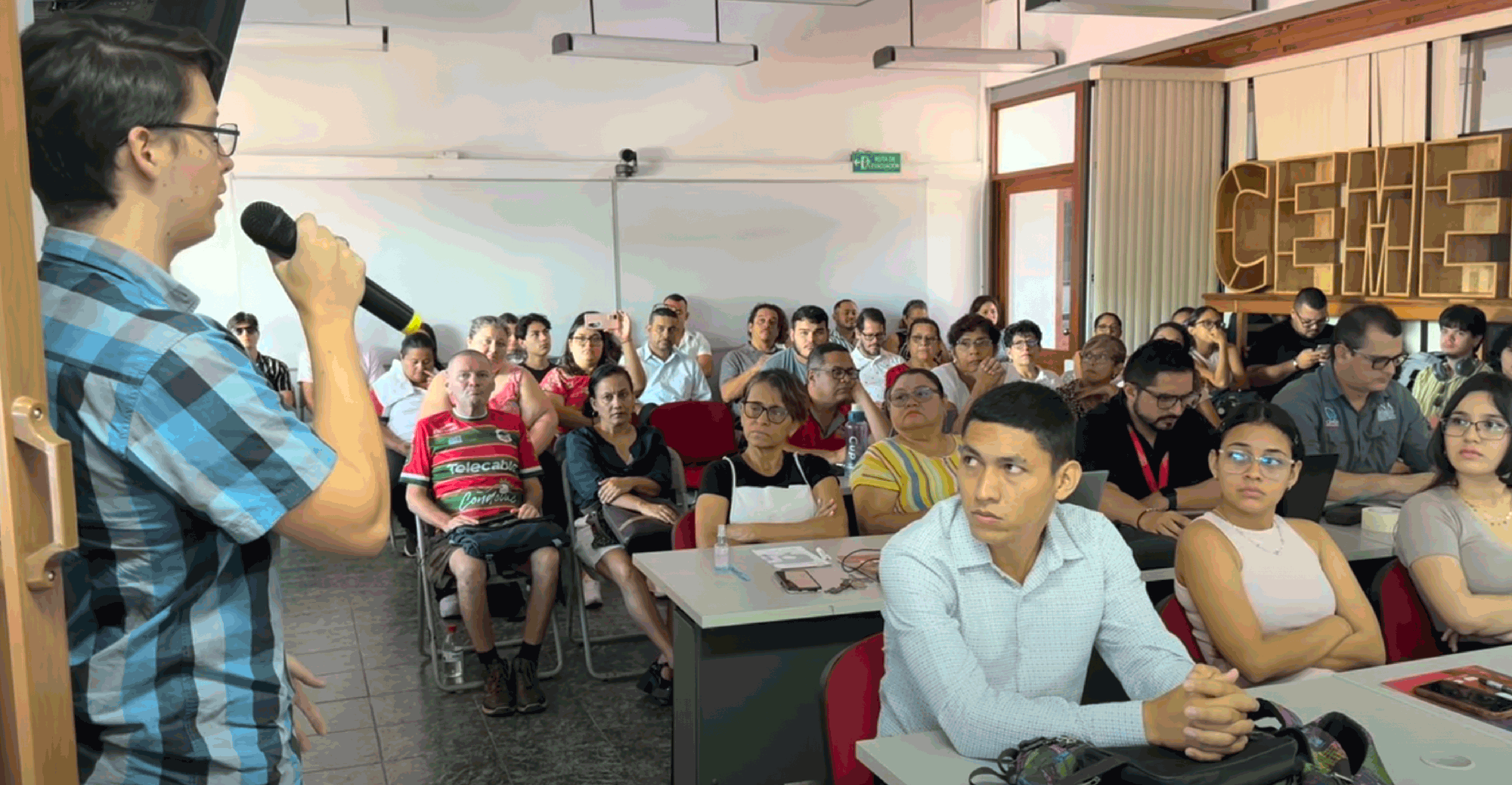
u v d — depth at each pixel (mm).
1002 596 1764
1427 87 6738
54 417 1005
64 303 1030
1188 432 3469
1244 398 5551
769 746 2711
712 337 9242
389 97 8250
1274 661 2215
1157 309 8633
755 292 9336
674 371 7078
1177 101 8445
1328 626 2287
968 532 1783
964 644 1713
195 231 1147
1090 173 8500
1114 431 3445
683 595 2668
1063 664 1783
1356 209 6977
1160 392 3287
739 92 9172
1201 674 1481
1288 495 3168
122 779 1068
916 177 9648
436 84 8359
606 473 4281
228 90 7852
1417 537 2545
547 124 8680
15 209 854
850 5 7461
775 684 2697
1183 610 2365
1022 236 9609
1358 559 3023
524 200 8586
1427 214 6449
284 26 6762
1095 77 8258
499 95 8531
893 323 9789
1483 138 6113
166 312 1065
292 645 4484
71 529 887
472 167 8398
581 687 4020
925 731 1763
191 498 1045
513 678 3859
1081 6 6336
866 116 9562
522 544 3859
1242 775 1383
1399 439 3855
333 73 8086
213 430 1040
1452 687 1893
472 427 4242
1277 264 7578
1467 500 2527
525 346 7113
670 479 4398
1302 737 1458
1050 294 9328
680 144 9047
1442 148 6402
